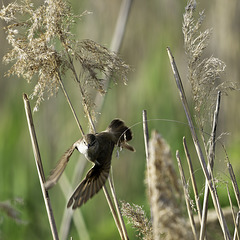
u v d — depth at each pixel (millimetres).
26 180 13531
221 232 9586
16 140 13828
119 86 13664
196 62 6469
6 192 13359
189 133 13156
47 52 6613
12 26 6719
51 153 13500
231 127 13164
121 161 13484
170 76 13648
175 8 14078
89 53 6879
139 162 13422
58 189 13148
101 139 6910
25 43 6715
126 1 10391
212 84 6473
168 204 3977
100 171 6434
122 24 10211
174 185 4012
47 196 6238
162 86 13680
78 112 13266
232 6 13320
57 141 13492
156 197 3996
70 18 6812
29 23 6738
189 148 13031
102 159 6680
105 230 12539
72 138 13297
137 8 14367
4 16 6727
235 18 13320
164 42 13984
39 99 6609
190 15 6477
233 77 12797
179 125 13273
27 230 12516
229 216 10086
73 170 12742
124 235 6766
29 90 13820
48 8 6648
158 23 14266
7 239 11656
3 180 13523
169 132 13375
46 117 13625
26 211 12812
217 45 13430
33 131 6277
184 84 13492
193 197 10695
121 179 13414
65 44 6762
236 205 10977
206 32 6469
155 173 4008
